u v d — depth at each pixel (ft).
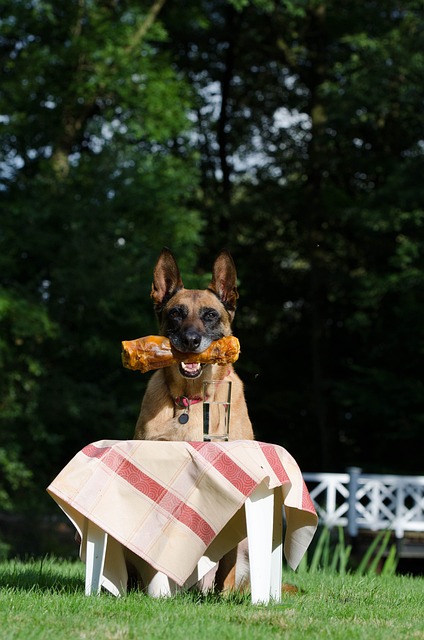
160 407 19.75
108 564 17.44
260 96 91.97
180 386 19.58
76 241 61.11
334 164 82.94
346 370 87.20
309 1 76.84
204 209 88.74
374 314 78.54
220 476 16.12
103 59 66.49
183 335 19.84
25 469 60.49
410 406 70.49
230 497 16.01
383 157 78.48
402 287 66.03
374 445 84.23
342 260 86.84
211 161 91.56
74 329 65.16
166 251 21.21
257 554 16.40
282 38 86.74
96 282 61.00
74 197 63.52
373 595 19.67
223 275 21.27
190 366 18.94
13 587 19.01
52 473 63.72
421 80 66.03
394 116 74.02
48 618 14.88
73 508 16.72
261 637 13.73
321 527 49.98
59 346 62.85
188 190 72.38
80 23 68.28
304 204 85.97
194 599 17.54
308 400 88.43
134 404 64.95
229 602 17.35
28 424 60.44
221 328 20.84
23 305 57.82
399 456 80.64
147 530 16.31
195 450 16.42
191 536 16.19
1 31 64.23
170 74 70.74
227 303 21.26
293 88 90.74
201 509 16.21
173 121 69.41
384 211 67.97
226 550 17.49
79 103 67.97
